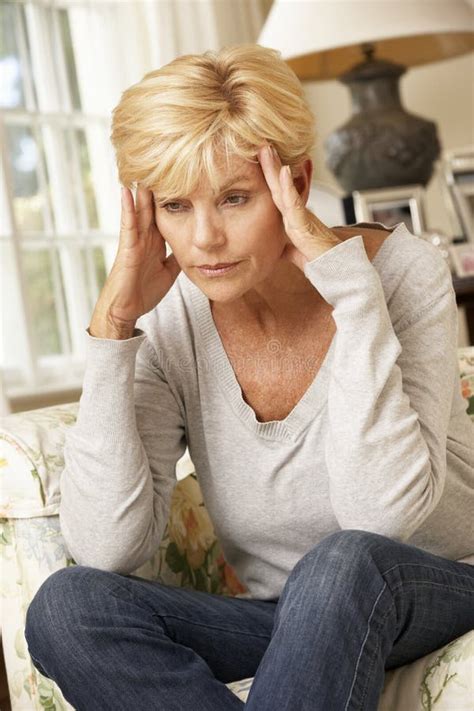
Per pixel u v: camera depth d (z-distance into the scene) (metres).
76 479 1.60
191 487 2.00
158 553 1.85
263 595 1.71
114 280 1.62
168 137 1.43
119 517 1.58
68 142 4.07
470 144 4.77
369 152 3.71
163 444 1.70
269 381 1.64
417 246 1.63
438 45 3.97
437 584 1.44
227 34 4.37
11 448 1.70
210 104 1.42
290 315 1.63
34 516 1.68
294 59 3.93
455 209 3.86
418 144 3.72
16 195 3.88
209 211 1.47
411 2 3.50
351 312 1.49
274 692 1.25
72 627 1.43
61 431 1.77
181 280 1.76
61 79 4.05
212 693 1.41
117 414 1.59
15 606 1.72
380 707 1.44
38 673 1.68
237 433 1.65
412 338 1.57
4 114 3.83
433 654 1.45
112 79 4.21
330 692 1.25
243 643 1.60
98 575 1.51
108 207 4.20
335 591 1.30
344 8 3.49
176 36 4.20
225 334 1.68
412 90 4.84
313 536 1.63
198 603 1.60
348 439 1.46
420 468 1.45
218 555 2.02
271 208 1.51
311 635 1.27
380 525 1.45
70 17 4.11
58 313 3.98
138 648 1.43
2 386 3.37
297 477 1.60
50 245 3.97
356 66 3.79
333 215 3.80
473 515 1.61
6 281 3.77
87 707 1.42
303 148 1.52
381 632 1.33
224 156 1.44
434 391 1.54
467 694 1.36
